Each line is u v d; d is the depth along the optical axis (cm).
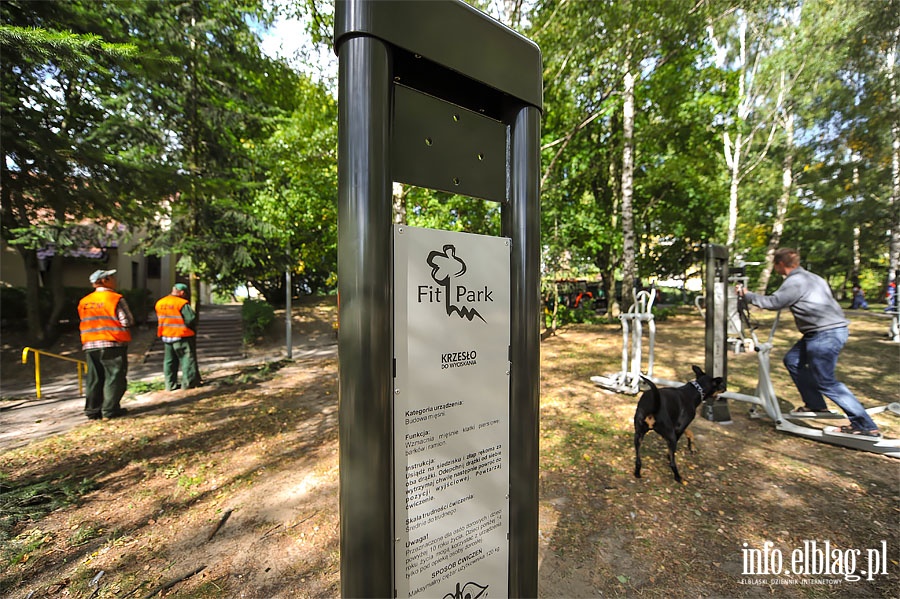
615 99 871
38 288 1044
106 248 1366
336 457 395
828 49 1331
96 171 427
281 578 235
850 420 388
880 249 1911
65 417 533
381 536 114
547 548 256
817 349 390
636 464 343
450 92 153
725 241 1775
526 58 147
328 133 839
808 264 2306
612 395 584
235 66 812
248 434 461
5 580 233
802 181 1795
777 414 432
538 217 153
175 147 759
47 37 308
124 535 275
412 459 125
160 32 523
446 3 124
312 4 681
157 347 1058
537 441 156
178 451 414
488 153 146
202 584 230
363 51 108
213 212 831
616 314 1545
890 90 1241
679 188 1516
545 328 1309
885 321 1274
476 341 141
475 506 143
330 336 1271
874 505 294
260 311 1262
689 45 681
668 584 225
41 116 384
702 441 411
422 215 971
